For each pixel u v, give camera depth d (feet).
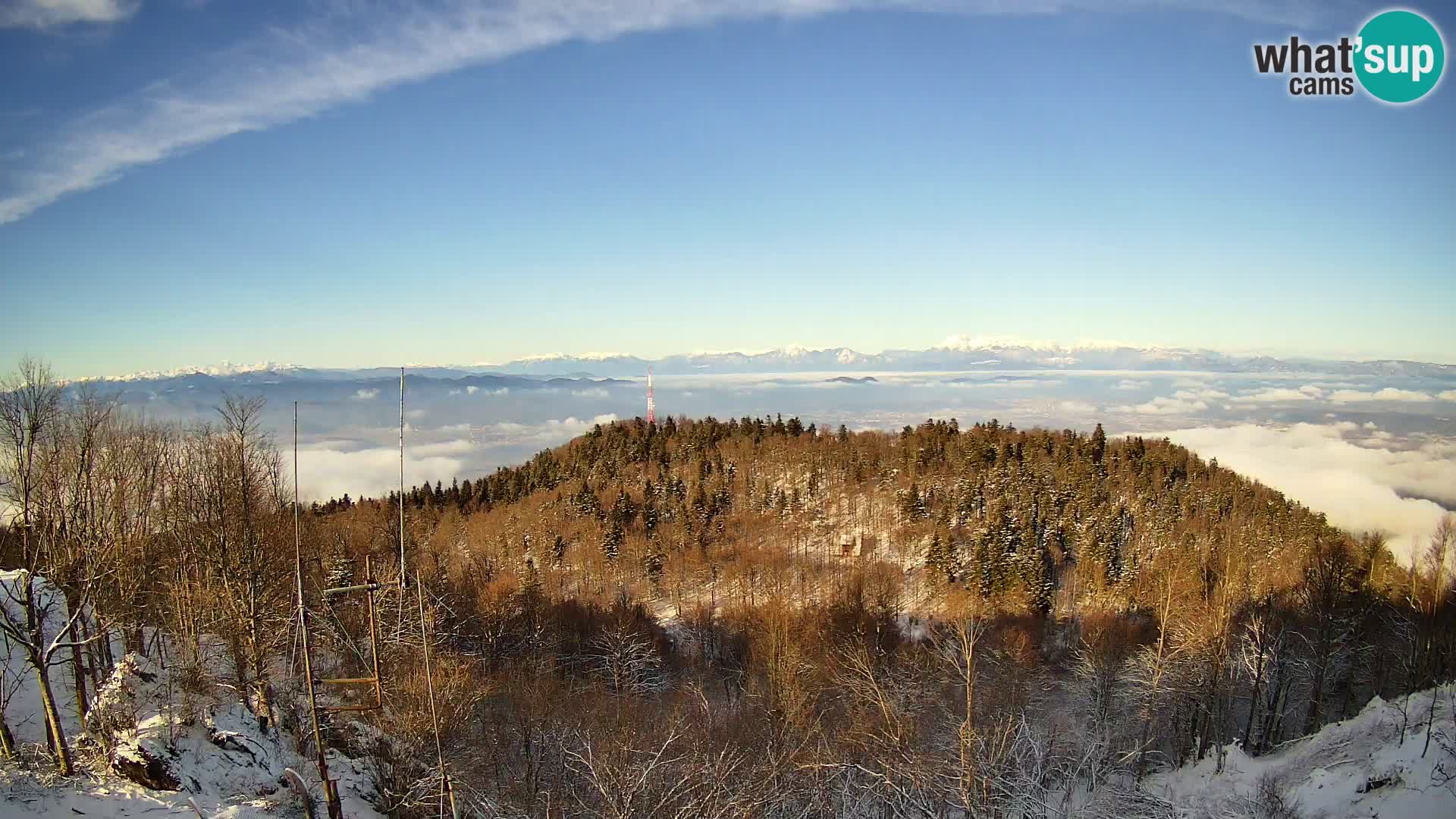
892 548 282.36
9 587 104.32
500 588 206.80
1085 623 210.59
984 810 98.48
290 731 105.91
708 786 95.50
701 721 132.26
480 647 175.32
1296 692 163.02
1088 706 152.87
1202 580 190.29
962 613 196.65
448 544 286.25
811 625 181.98
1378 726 117.50
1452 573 161.68
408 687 109.91
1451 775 93.45
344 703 114.01
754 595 240.73
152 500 121.39
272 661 122.52
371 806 98.02
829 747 119.14
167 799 82.48
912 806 105.91
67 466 95.91
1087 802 112.98
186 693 100.32
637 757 101.76
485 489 372.58
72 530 92.32
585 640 199.72
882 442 390.42
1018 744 117.70
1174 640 146.20
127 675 100.73
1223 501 288.92
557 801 97.76
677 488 332.19
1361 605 170.09
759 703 143.84
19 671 107.76
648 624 216.95
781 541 293.43
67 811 77.20
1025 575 227.61
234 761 92.84
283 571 120.78
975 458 330.34
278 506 129.18
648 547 284.20
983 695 142.92
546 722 120.06
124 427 127.24
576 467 379.76
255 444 119.03
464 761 108.17
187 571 115.96
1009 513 258.37
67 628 86.94
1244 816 103.76
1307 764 116.37
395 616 117.70
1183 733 145.69
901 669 157.58
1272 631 154.40
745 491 339.57
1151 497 292.40
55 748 86.12
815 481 336.49
